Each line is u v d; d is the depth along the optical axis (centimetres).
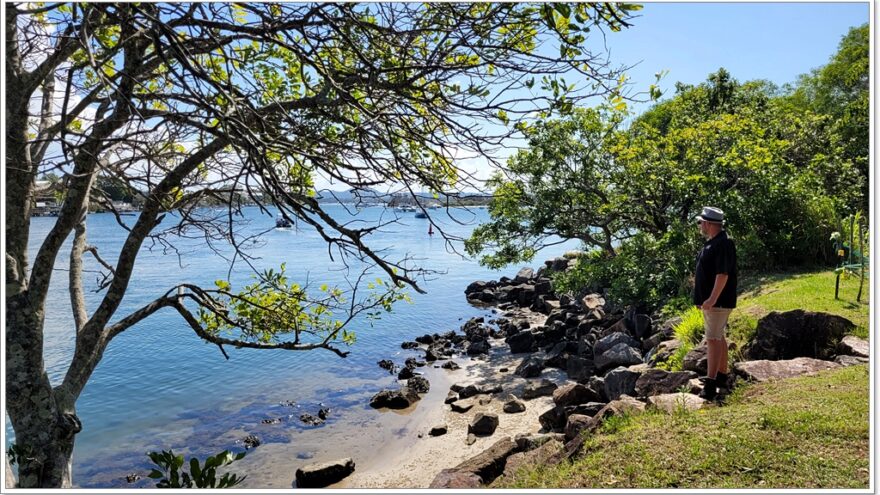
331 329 686
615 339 1477
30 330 480
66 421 494
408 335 2280
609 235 1975
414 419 1384
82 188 471
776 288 1240
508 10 405
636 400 700
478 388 1541
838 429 526
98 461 1216
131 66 405
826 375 679
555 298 2828
